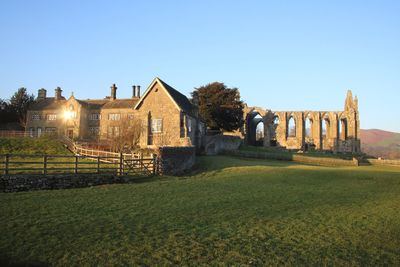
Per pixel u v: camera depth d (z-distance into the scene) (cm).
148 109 4738
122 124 4747
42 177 2075
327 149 8738
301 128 8756
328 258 1030
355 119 8962
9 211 1384
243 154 5234
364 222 1462
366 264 993
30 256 948
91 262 931
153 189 2114
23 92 8662
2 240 1048
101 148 4497
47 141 4566
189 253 1028
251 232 1263
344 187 2523
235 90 7331
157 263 947
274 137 8881
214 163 3856
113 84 7975
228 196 1972
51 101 8144
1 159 3378
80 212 1430
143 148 4119
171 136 4572
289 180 2786
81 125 7419
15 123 8269
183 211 1545
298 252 1074
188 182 2508
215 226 1323
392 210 1722
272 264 972
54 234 1130
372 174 3316
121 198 1778
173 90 5188
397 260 1030
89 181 2306
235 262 976
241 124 7844
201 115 6844
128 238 1130
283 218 1491
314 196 2088
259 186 2423
